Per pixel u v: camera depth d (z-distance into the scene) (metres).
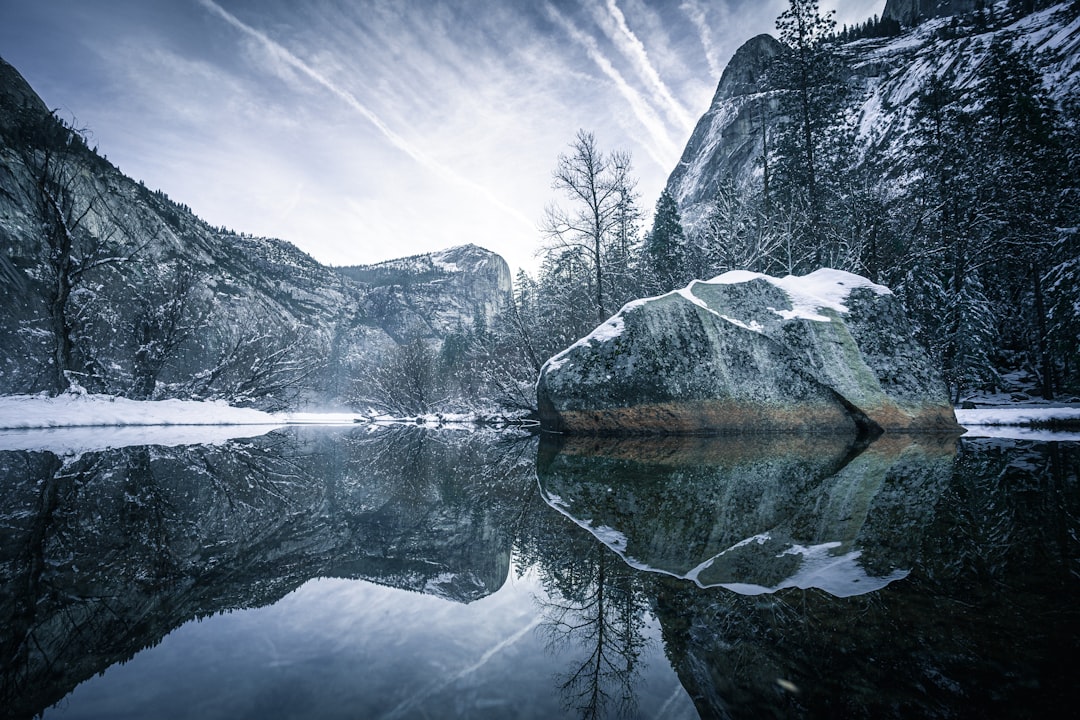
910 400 11.28
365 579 2.09
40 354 21.88
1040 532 2.67
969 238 20.75
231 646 1.37
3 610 1.64
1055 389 20.88
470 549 2.62
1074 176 20.88
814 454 7.35
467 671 1.23
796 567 2.17
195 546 2.57
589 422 12.95
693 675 1.24
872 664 1.29
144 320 20.62
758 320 12.29
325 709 1.01
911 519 3.04
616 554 2.49
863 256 20.03
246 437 12.80
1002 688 1.16
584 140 19.11
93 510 3.46
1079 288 17.17
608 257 20.70
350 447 11.01
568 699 1.09
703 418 11.77
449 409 34.34
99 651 1.32
